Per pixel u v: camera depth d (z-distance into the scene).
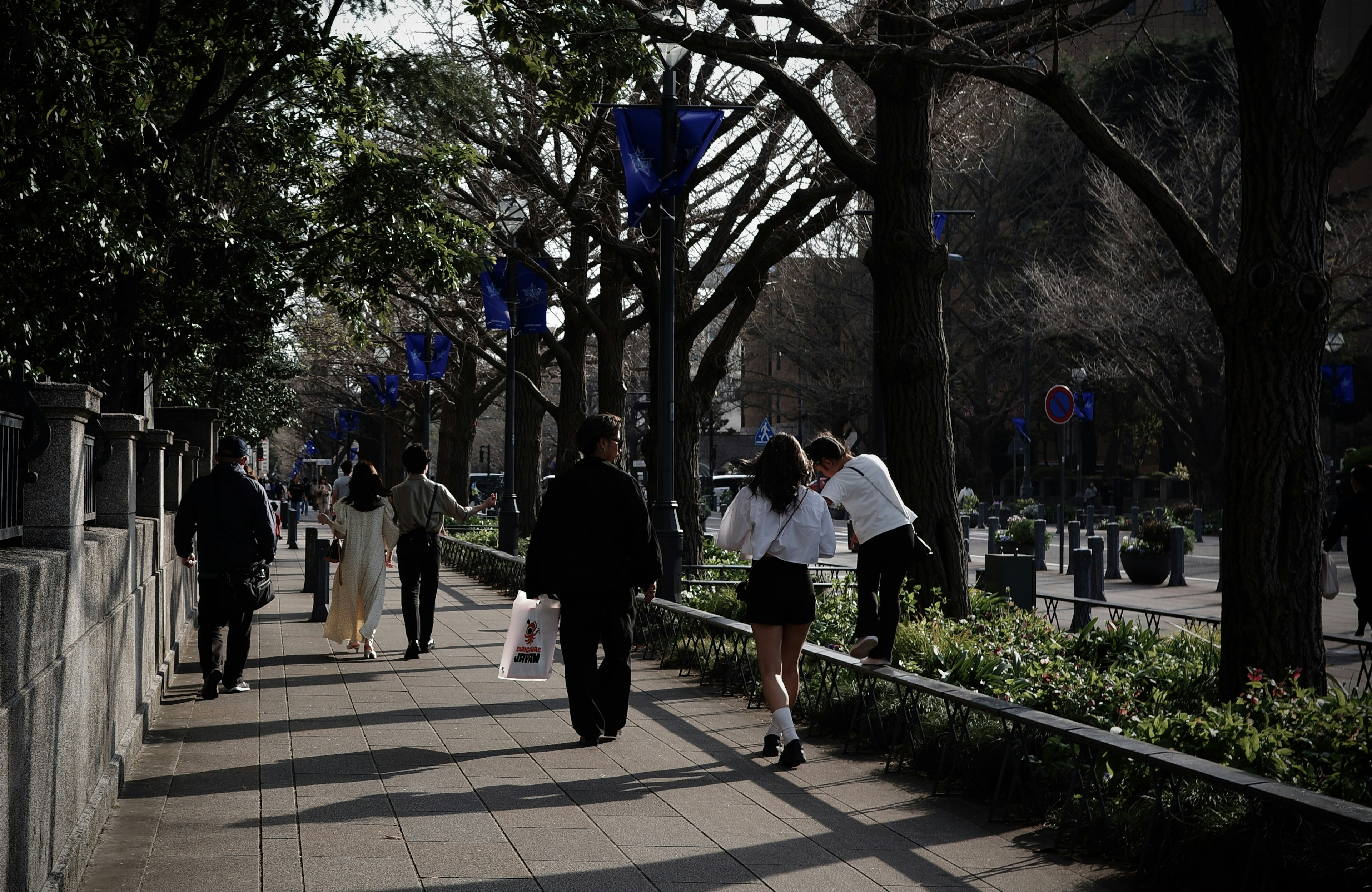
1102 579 18.73
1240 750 5.41
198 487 9.13
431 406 41.62
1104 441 75.19
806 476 7.30
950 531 10.55
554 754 7.20
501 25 12.62
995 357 52.50
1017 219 51.38
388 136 16.55
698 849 5.30
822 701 8.21
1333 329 40.16
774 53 8.72
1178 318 38.22
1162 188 7.59
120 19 11.40
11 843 3.66
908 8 10.29
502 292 20.06
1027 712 6.03
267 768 6.70
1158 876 4.96
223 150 14.05
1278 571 7.15
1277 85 7.15
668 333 12.66
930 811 6.06
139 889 4.57
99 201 9.09
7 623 3.60
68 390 4.75
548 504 7.64
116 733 6.19
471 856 5.10
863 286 52.09
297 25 11.76
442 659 11.36
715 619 9.94
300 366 25.86
